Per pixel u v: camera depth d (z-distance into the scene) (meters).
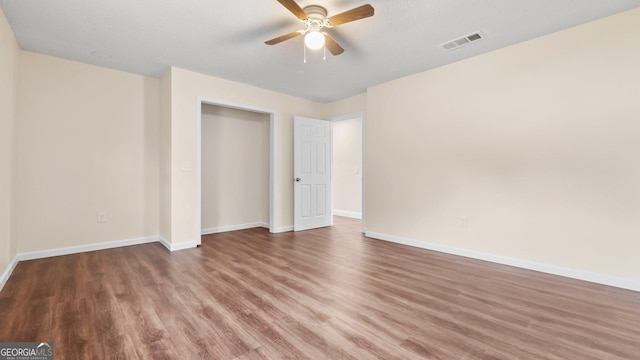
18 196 3.14
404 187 4.04
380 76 4.01
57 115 3.38
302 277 2.75
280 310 2.09
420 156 3.86
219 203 4.95
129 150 3.87
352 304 2.20
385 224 4.29
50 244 3.35
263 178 5.45
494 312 2.07
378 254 3.54
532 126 2.94
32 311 2.05
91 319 1.94
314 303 2.21
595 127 2.61
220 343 1.69
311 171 5.17
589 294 2.37
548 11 2.44
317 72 3.86
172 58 3.41
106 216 3.72
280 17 2.52
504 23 2.62
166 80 3.83
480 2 2.30
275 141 4.80
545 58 2.86
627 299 2.27
